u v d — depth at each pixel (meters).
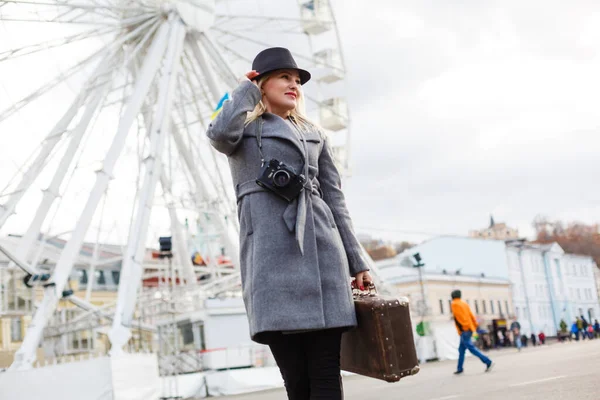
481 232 122.44
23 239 17.20
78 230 15.29
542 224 104.81
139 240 15.09
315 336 2.59
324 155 2.85
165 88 16.80
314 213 2.65
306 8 21.23
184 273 23.72
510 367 13.16
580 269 80.94
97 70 17.72
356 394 9.45
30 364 14.26
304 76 2.91
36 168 17.11
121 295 14.52
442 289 53.78
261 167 2.62
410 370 2.54
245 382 17.27
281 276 2.50
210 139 2.67
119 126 16.30
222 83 19.16
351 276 2.79
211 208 19.95
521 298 67.06
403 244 74.94
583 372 8.48
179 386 16.58
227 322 21.25
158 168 15.90
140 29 17.67
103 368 12.41
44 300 14.88
